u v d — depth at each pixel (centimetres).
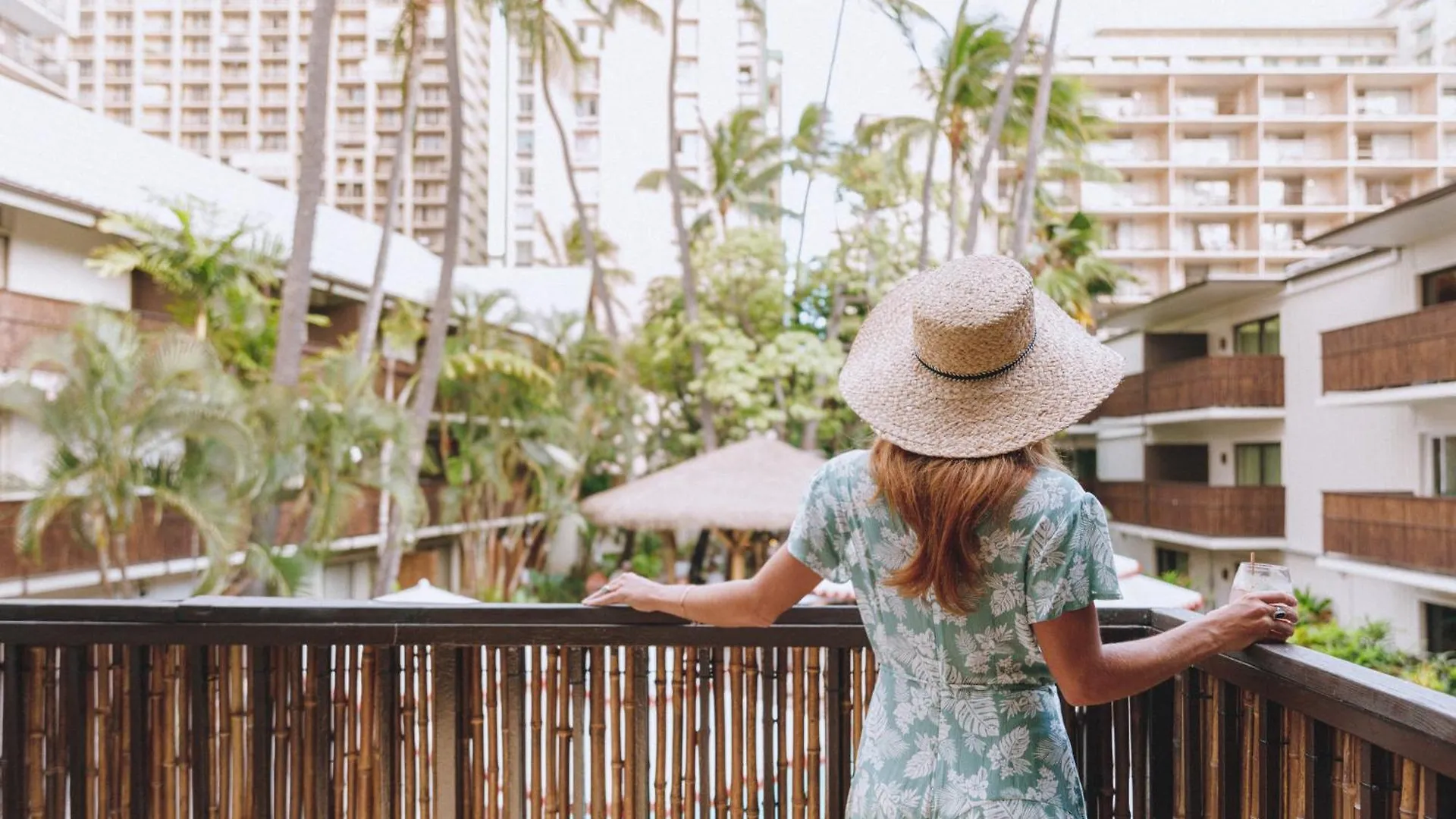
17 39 3080
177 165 1524
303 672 194
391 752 191
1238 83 3859
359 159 5472
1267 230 3788
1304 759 141
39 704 195
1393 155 3606
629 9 1795
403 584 1716
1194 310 1820
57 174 1078
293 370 995
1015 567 114
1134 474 2089
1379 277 1309
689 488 1270
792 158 2100
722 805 188
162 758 194
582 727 189
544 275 2353
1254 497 1570
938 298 115
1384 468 1315
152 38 5606
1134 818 187
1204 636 129
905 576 116
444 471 1736
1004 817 116
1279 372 1565
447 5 1279
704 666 188
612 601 175
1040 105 1609
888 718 127
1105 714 192
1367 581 1340
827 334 1892
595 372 1772
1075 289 2011
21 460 972
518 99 3938
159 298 1232
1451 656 1118
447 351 1543
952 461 113
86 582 957
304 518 1187
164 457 897
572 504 1675
